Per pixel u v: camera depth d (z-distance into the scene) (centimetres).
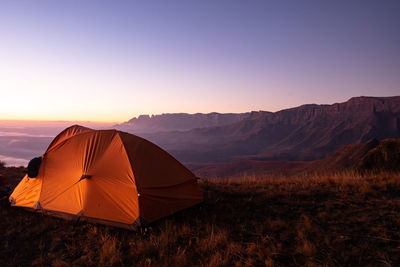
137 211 525
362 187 728
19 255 435
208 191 801
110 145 630
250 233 477
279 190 779
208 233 481
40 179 639
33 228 537
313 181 928
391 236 421
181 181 643
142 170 584
